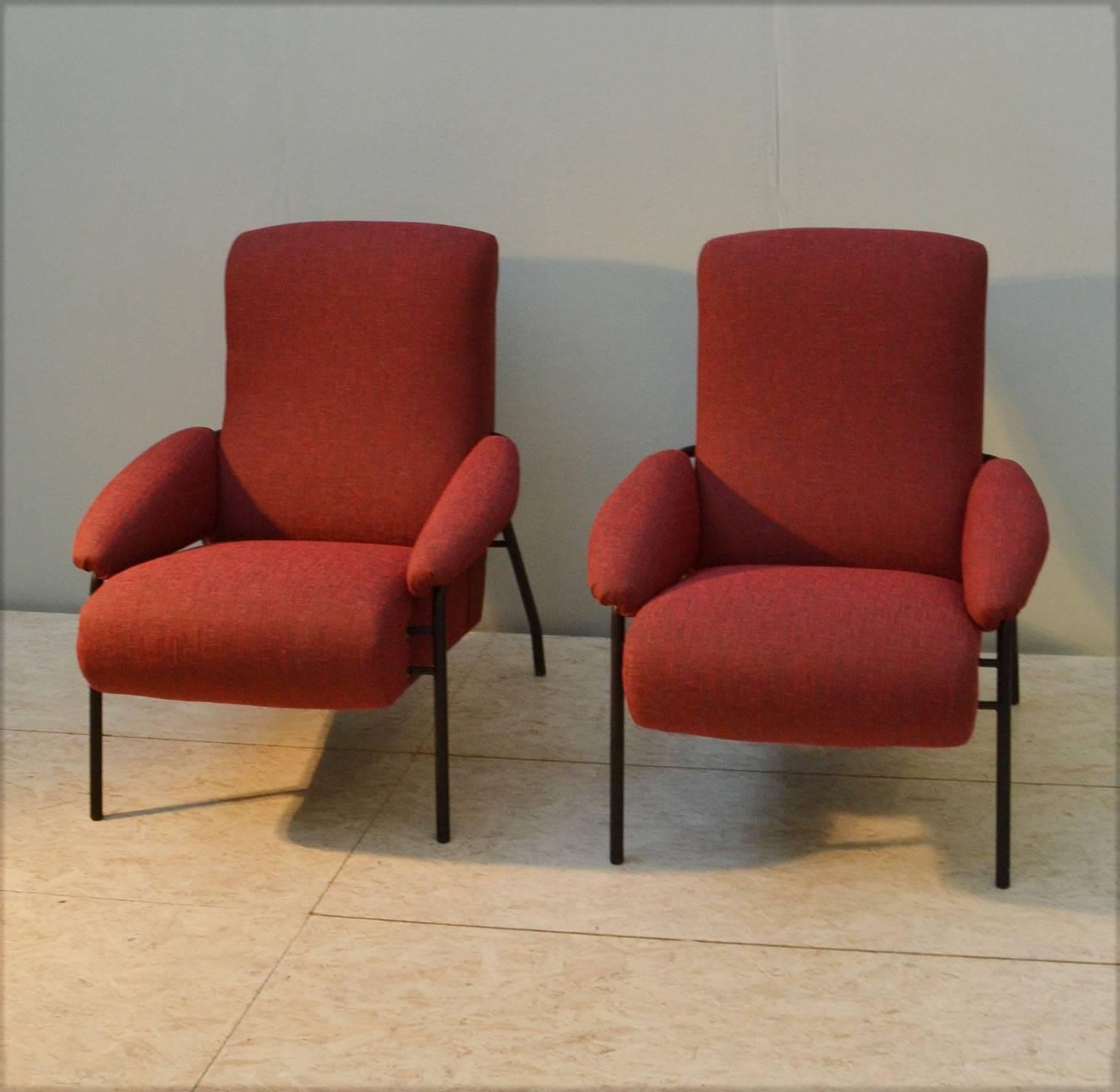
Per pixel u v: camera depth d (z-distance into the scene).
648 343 3.20
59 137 3.30
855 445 2.54
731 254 2.59
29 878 2.23
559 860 2.28
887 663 1.99
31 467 3.52
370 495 2.70
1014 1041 1.78
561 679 3.13
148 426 3.44
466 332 2.68
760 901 2.14
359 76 3.16
